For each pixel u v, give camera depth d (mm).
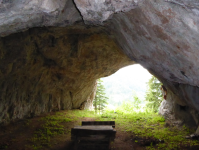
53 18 3637
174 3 2414
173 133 7379
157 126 8578
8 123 7961
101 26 6113
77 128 5879
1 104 7406
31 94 9844
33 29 7059
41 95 11055
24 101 9289
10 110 8141
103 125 6691
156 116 10438
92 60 11148
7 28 3357
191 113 7906
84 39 9062
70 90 13609
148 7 2986
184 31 2750
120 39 5781
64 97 13578
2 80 7133
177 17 2633
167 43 3389
